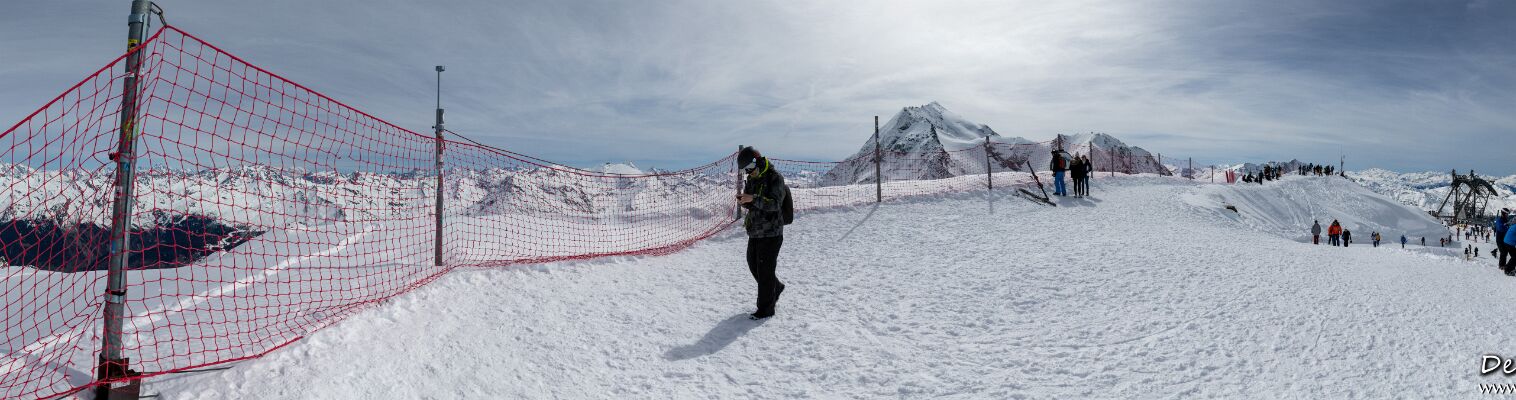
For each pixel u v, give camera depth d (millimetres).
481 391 4211
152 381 3703
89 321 4434
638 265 8133
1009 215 13703
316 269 6793
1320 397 4148
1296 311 6152
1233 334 5430
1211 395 4219
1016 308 6469
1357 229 30344
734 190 13883
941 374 4699
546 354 4898
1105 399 4199
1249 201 26734
